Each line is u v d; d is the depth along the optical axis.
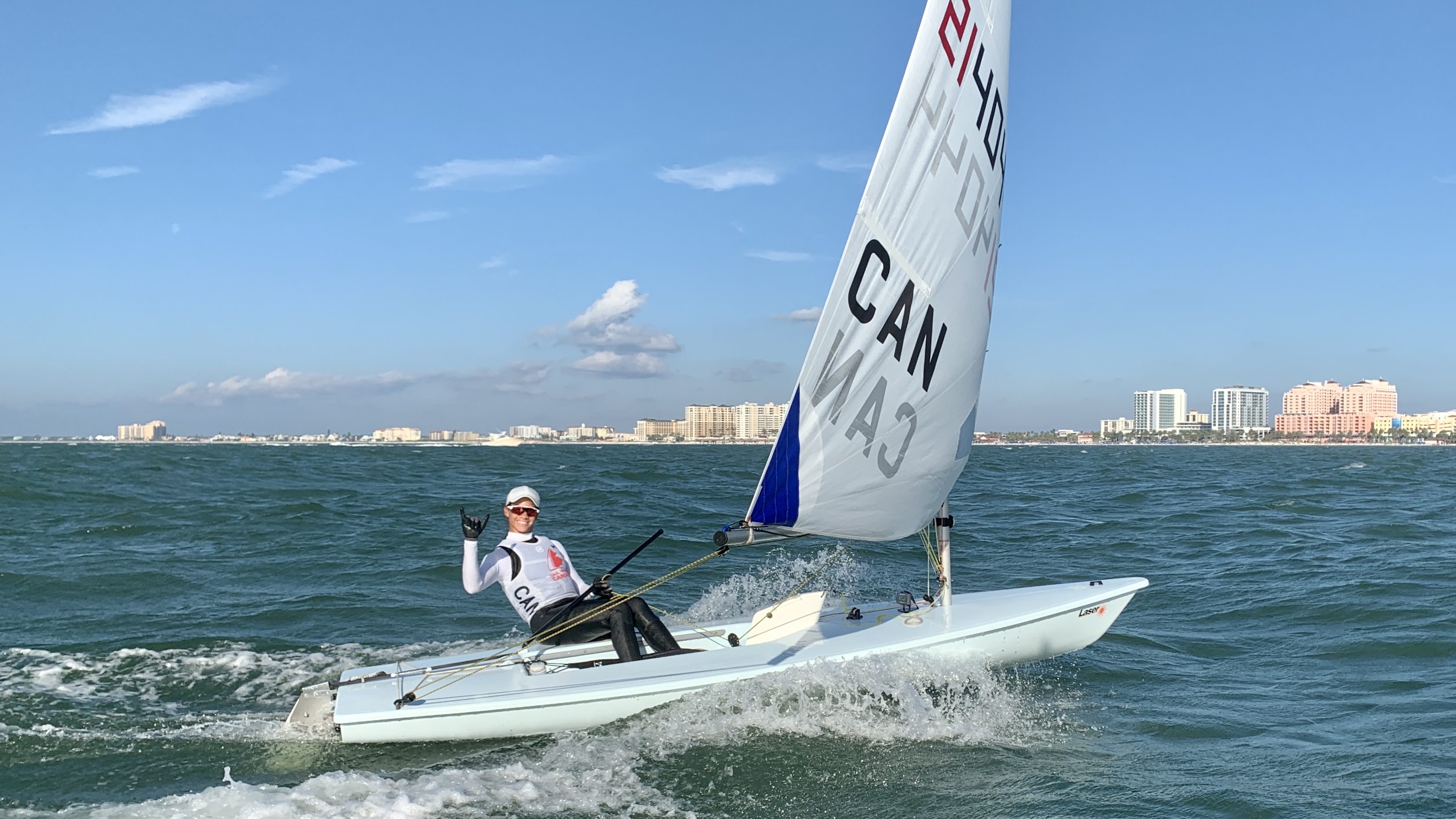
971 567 11.16
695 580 10.30
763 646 5.88
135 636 7.34
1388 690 5.96
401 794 4.17
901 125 5.08
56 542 12.55
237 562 11.01
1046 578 10.41
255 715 5.46
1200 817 4.00
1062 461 56.62
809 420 5.10
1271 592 9.20
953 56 5.37
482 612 8.40
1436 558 11.02
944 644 5.89
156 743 4.98
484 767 4.62
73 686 5.98
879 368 5.26
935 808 4.14
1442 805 4.07
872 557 11.98
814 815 4.06
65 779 4.48
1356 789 4.28
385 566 10.76
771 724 5.17
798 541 13.48
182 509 16.94
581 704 5.10
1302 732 5.17
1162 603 8.93
